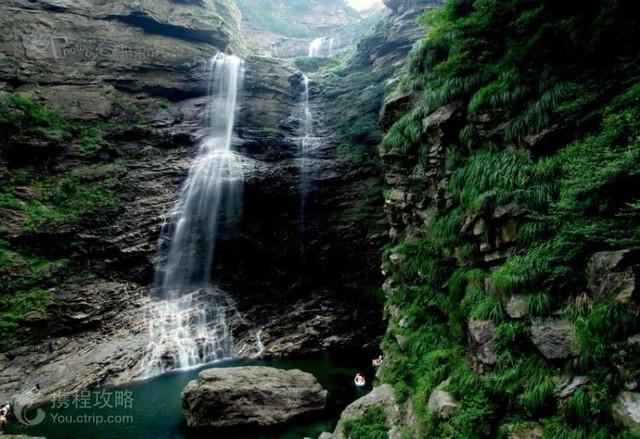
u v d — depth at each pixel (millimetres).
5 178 19281
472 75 9539
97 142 22703
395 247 12422
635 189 5172
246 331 20891
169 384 15641
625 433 4246
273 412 11859
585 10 7125
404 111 12266
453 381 6770
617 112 5703
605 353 4770
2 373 14461
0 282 16438
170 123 26109
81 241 19438
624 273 4898
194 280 22234
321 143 27266
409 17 31250
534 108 7582
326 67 38625
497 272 6852
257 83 30781
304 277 23641
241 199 23906
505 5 8383
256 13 60188
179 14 30891
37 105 21438
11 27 23391
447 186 9484
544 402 5164
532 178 7207
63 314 17094
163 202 22547
